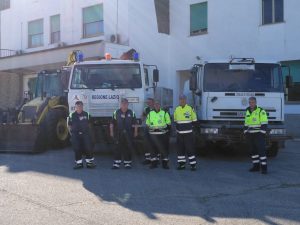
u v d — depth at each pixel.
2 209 6.53
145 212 6.40
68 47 20.64
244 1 19.80
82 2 24.25
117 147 10.36
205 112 11.45
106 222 5.88
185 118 10.15
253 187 8.16
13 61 23.55
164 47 22.31
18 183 8.51
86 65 11.86
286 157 12.45
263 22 19.39
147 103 11.71
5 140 13.27
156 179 8.95
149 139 10.62
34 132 13.02
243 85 11.43
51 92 14.32
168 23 22.56
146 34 21.78
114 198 7.28
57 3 25.72
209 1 20.97
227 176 9.34
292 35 18.42
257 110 9.89
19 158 12.05
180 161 10.23
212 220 6.00
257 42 19.41
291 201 7.07
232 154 12.98
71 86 11.81
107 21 22.80
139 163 11.17
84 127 10.35
